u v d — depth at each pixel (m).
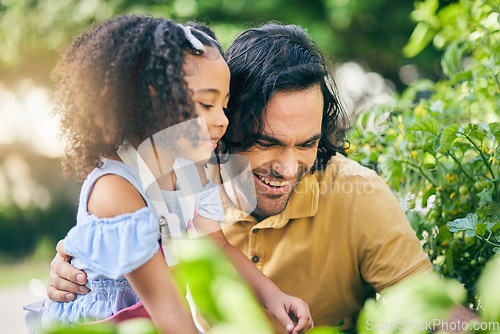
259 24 1.85
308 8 6.54
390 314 0.55
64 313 1.33
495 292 0.57
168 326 1.09
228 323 0.51
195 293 0.52
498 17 1.71
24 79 7.94
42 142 8.62
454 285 0.57
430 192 1.62
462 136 1.47
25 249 7.65
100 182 1.18
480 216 1.43
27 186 8.55
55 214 7.97
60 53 1.43
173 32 1.21
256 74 1.40
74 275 1.31
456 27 2.09
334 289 1.55
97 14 6.29
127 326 0.56
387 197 1.53
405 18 6.96
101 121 1.19
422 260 1.46
